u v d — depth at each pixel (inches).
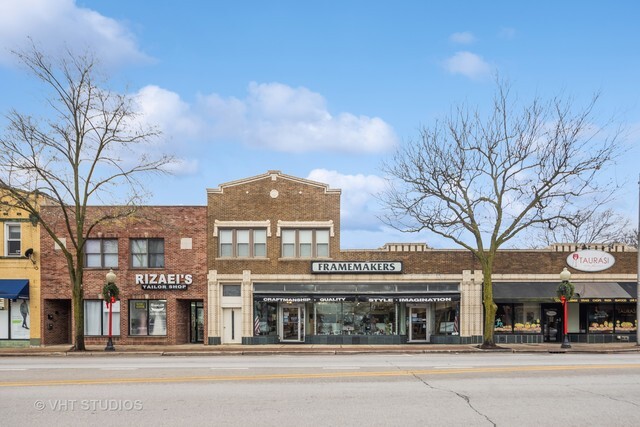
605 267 1296.8
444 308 1300.4
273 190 1302.9
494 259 1296.8
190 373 735.1
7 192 1158.3
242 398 552.7
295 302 1304.1
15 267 1285.7
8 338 1282.0
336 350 1109.7
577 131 1179.3
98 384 643.5
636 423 454.9
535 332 1290.6
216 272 1285.7
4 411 502.9
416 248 1296.8
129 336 1285.7
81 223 1139.3
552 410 499.5
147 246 1305.4
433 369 767.1
